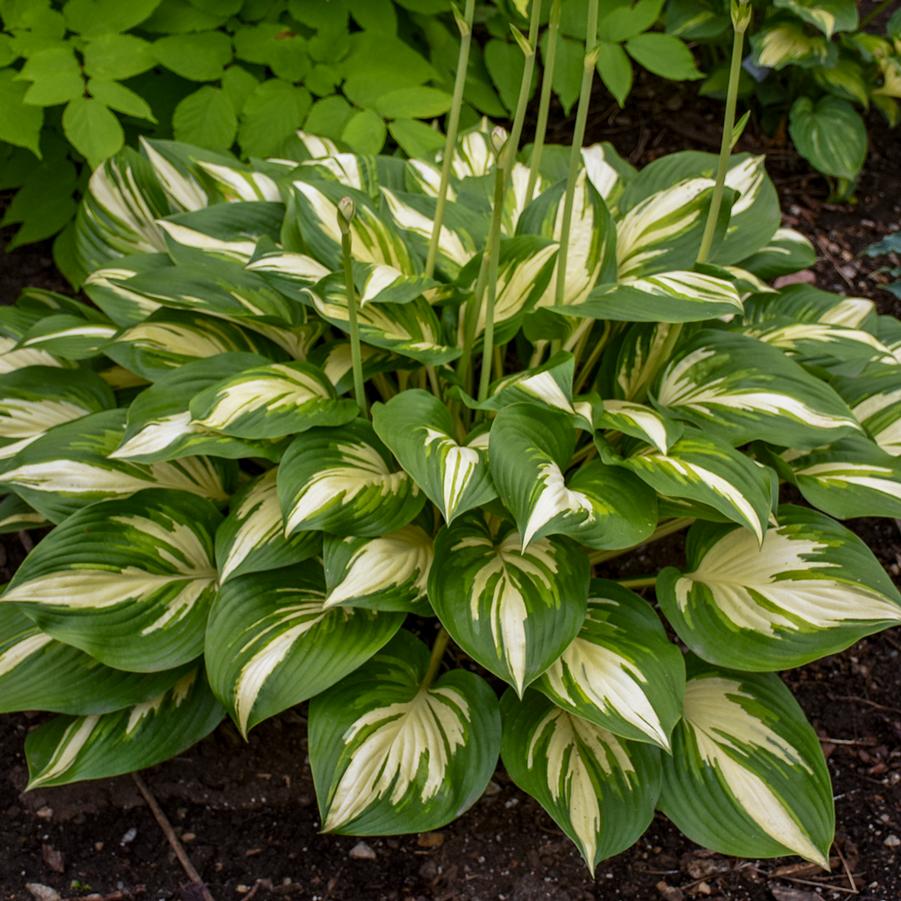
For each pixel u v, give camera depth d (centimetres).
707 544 141
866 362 152
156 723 139
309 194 147
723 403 142
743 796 135
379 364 146
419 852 143
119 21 172
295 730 150
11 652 139
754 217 157
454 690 138
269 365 141
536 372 138
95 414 144
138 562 138
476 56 198
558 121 212
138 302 150
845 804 147
